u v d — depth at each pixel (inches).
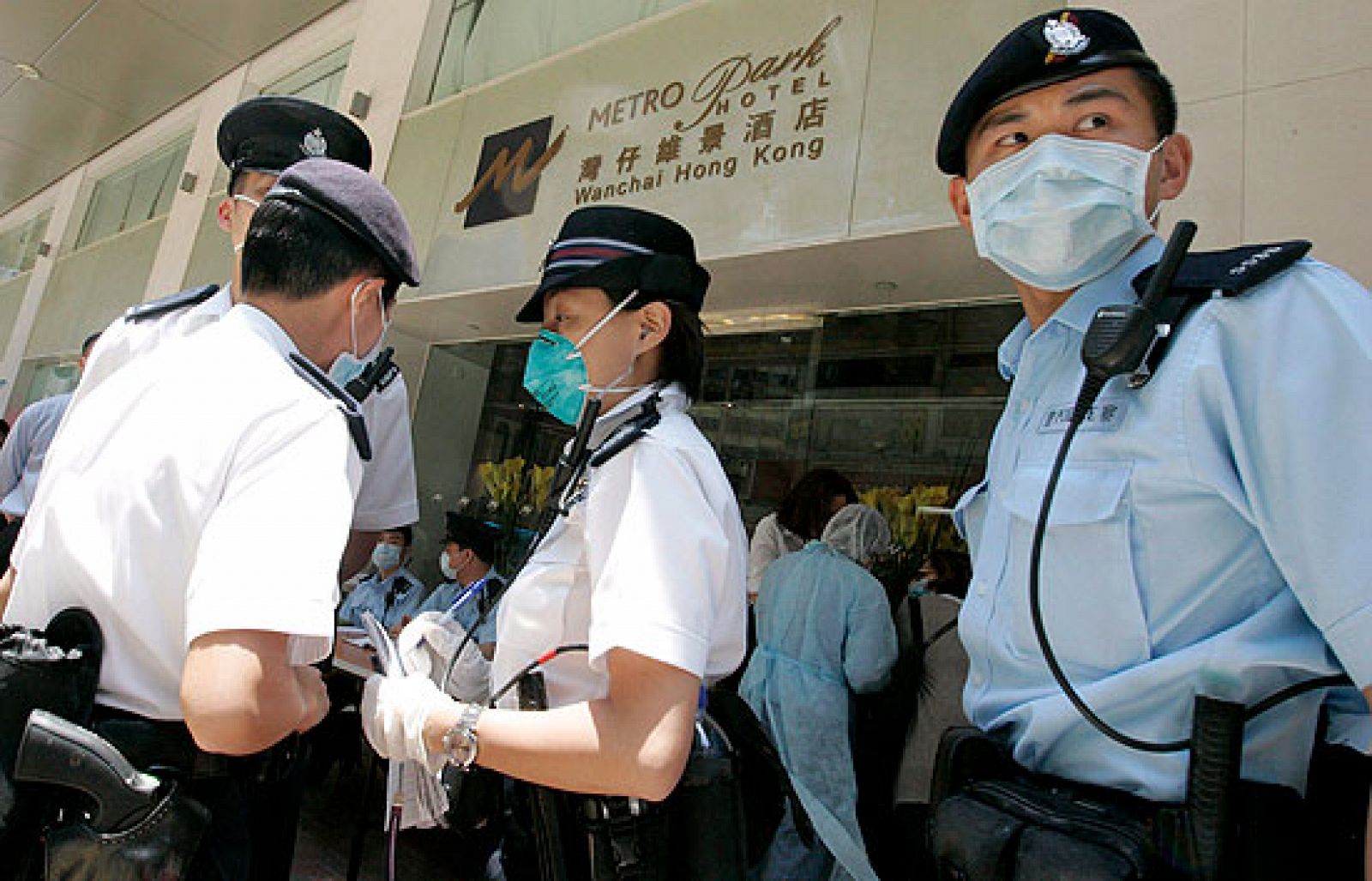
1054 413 40.1
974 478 123.8
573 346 52.6
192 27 271.6
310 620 35.5
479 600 74.7
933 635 101.3
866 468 135.2
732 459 151.7
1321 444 29.4
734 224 131.0
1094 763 34.5
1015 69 42.4
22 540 44.2
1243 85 80.4
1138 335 33.5
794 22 136.0
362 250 47.6
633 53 160.6
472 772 48.4
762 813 44.4
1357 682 27.2
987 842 31.5
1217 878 27.4
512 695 46.1
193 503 38.4
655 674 36.4
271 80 284.0
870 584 102.3
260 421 39.6
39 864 37.1
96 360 72.0
